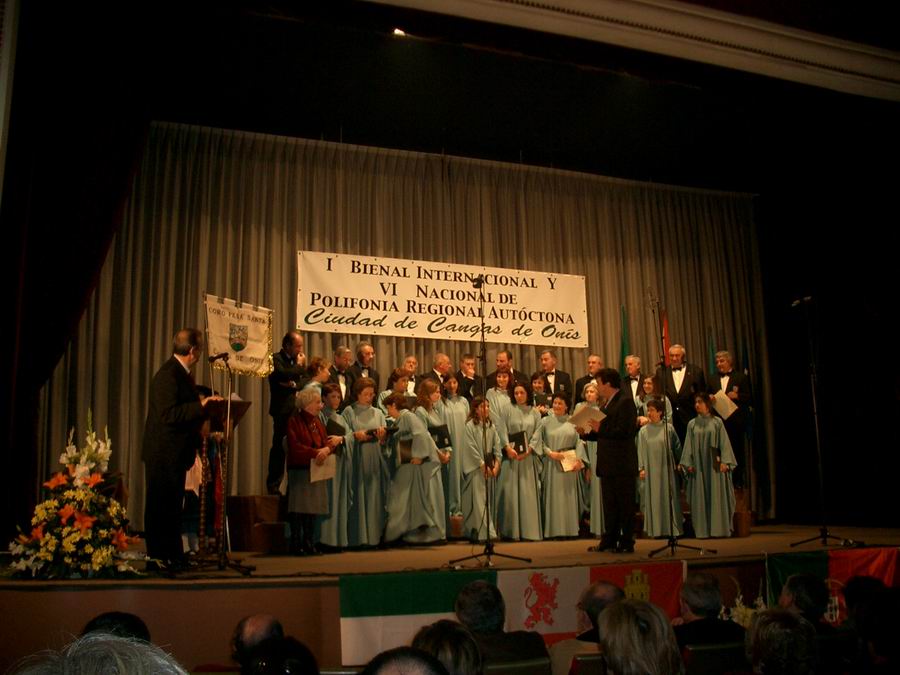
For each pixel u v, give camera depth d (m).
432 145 9.56
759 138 9.52
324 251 8.95
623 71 7.96
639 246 10.50
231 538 6.86
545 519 7.86
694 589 3.29
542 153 9.91
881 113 9.04
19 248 6.17
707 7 7.81
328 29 7.11
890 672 2.31
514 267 9.78
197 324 8.31
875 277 9.54
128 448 7.88
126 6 6.76
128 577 4.63
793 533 8.30
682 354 9.15
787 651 2.24
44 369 6.57
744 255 11.05
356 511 6.96
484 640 2.85
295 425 6.14
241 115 8.71
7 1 5.96
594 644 2.98
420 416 7.24
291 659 1.80
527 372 9.59
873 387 9.55
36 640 4.26
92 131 6.84
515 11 7.30
